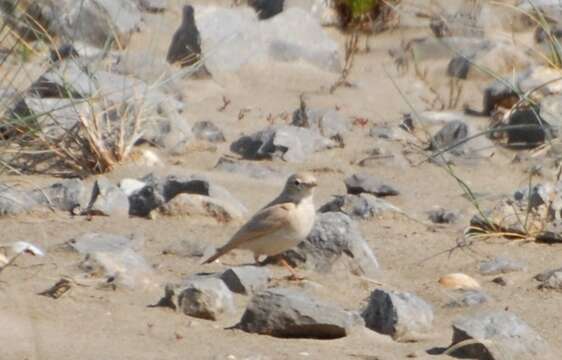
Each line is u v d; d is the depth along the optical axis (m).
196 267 9.61
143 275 9.16
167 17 18.75
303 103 14.85
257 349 7.57
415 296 8.49
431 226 11.22
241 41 17.05
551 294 9.23
